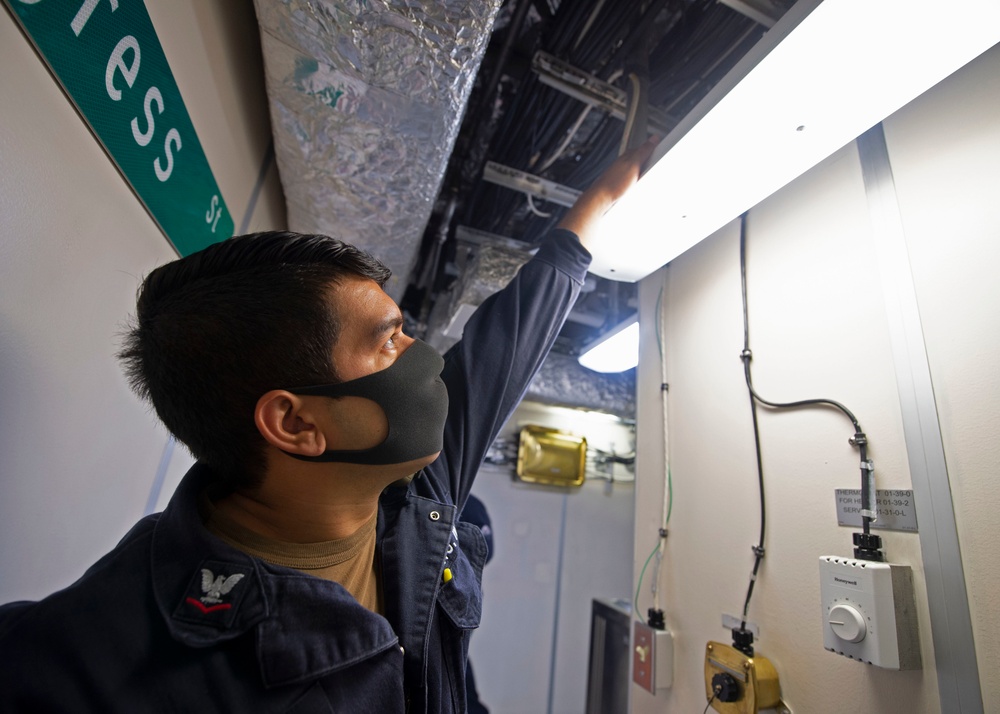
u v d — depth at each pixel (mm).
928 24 564
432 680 509
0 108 453
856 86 665
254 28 1172
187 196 889
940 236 745
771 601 915
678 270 1371
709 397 1173
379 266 520
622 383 3078
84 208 608
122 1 580
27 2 452
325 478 466
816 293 943
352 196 1391
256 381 428
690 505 1173
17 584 584
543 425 3195
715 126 760
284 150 1240
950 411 695
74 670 329
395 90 995
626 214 1021
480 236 2244
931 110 790
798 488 908
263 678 373
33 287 538
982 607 625
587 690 2635
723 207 966
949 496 676
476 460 717
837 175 944
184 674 356
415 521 592
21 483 567
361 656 421
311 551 471
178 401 435
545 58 1271
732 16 1169
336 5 811
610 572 3102
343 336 455
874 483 775
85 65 545
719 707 933
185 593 385
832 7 559
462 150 1660
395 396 466
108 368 732
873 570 695
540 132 1603
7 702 305
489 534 2902
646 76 1182
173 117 771
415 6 808
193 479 474
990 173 696
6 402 520
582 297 2553
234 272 444
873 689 725
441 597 563
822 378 899
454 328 2287
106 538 809
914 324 759
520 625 2889
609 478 3240
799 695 833
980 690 611
